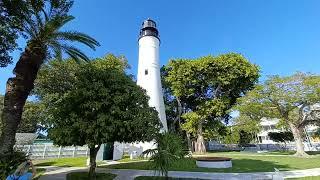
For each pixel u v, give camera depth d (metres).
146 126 16.20
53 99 33.12
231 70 40.00
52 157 30.72
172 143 14.69
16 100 15.10
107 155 28.30
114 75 16.47
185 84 41.75
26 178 8.24
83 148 33.38
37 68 16.06
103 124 14.64
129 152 32.84
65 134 15.16
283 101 30.36
